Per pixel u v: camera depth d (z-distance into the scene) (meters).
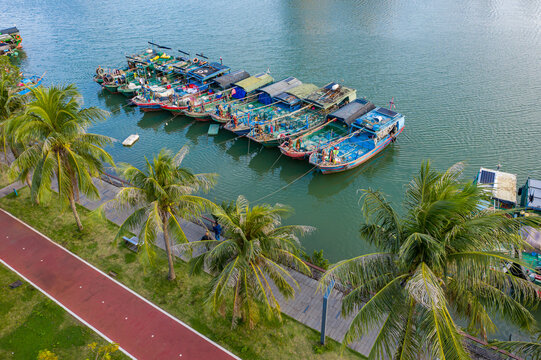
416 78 63.22
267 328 23.95
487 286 16.28
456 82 61.00
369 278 16.94
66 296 26.47
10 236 31.78
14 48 81.88
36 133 25.20
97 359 21.55
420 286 14.01
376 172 45.09
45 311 25.33
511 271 28.00
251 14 100.56
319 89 56.97
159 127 56.66
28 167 27.34
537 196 32.88
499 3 98.88
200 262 21.33
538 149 45.28
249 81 60.97
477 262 14.76
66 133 25.77
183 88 63.44
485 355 21.34
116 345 19.47
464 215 15.77
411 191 18.00
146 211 22.25
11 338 23.55
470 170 42.88
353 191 43.00
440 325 14.33
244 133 51.47
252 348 22.88
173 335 23.77
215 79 62.25
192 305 25.72
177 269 28.42
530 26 81.88
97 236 31.77
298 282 27.00
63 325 24.42
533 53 69.19
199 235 31.44
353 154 46.59
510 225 15.14
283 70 68.81
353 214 39.94
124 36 89.19
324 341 22.92
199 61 69.19
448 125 50.91
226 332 23.86
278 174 46.31
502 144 46.66
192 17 100.75
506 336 26.09
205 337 23.62
